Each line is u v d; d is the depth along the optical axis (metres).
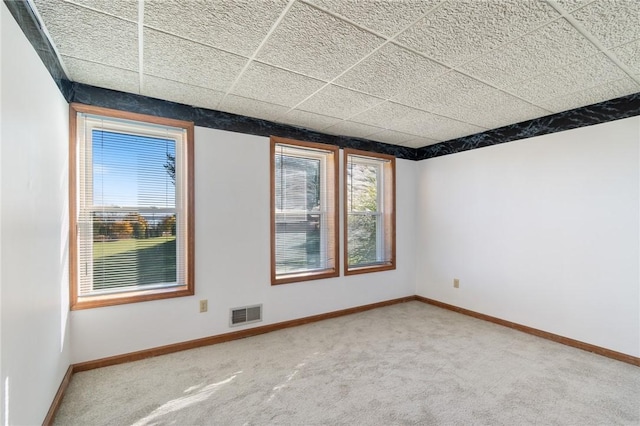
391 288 4.32
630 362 2.53
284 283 3.39
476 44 1.82
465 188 3.90
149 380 2.27
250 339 3.06
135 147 2.70
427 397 2.07
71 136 2.34
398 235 4.41
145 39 1.78
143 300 2.62
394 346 2.89
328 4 1.48
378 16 1.57
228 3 1.47
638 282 2.51
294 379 2.29
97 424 1.79
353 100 2.69
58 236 2.04
